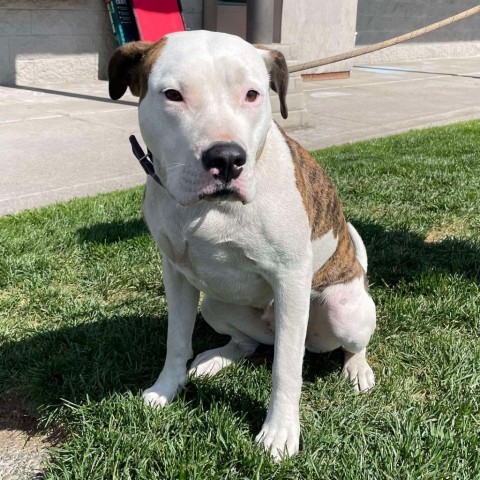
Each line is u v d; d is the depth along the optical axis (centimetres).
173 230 67
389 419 74
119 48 69
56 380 83
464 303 101
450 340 91
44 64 323
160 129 60
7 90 298
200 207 63
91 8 333
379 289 109
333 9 379
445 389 81
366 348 92
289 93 245
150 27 332
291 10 352
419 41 536
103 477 65
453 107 309
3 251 125
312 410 77
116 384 82
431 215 146
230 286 71
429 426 72
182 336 79
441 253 124
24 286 113
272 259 66
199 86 58
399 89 362
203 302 86
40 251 126
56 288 112
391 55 512
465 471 65
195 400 78
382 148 217
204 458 67
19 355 89
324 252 77
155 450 68
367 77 411
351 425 73
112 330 95
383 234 133
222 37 61
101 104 275
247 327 85
